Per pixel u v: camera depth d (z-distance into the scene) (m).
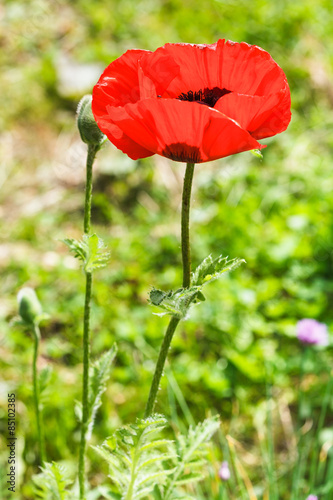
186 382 2.96
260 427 2.87
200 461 1.89
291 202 4.04
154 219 3.93
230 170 4.19
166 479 1.86
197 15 5.62
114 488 2.07
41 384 2.04
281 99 1.36
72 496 2.00
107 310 3.32
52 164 4.34
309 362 3.11
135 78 1.47
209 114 1.23
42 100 4.84
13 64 5.14
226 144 1.29
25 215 3.98
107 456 1.66
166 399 2.89
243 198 3.99
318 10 5.75
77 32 5.41
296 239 3.69
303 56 5.27
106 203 4.04
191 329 3.20
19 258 3.66
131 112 1.29
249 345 3.16
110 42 5.38
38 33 5.39
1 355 3.05
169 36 5.39
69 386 2.93
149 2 5.82
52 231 3.89
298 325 2.73
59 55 5.16
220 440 2.61
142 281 3.53
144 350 3.11
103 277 3.55
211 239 3.74
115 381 2.97
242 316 3.30
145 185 4.20
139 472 1.74
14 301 3.40
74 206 4.07
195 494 2.48
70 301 3.37
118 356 3.11
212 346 3.20
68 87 4.92
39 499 2.29
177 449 1.91
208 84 1.54
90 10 5.62
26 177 4.26
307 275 3.57
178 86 1.54
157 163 4.29
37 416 2.04
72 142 4.49
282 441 2.85
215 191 4.16
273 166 4.32
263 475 2.68
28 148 4.48
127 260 3.67
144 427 1.52
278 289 3.53
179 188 4.20
